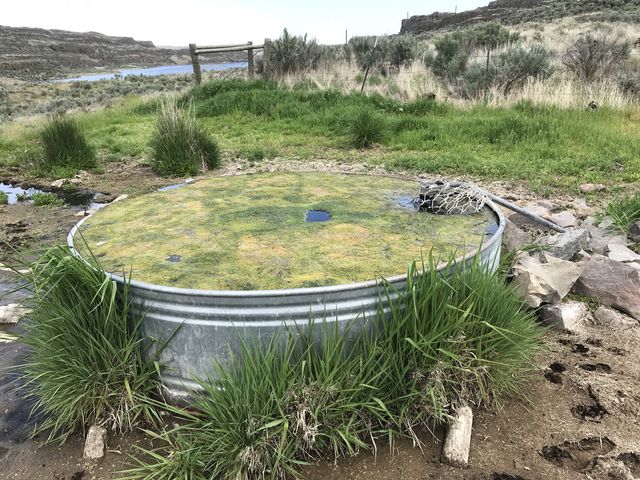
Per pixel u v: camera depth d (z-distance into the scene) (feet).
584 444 6.69
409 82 37.27
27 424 7.38
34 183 21.38
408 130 27.25
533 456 6.52
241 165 22.80
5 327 9.98
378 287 6.57
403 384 6.81
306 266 7.41
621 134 23.11
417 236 8.54
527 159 20.80
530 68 34.53
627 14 82.43
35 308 7.84
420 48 51.88
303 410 6.17
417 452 6.63
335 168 21.43
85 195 19.36
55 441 7.06
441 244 8.18
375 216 9.56
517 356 7.58
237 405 6.07
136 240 8.59
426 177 19.40
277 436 6.24
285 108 33.73
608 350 8.73
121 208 10.44
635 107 28.12
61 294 7.22
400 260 7.57
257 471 6.15
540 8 118.21
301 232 8.78
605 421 7.07
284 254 7.86
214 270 7.33
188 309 6.50
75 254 7.58
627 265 10.21
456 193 9.93
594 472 6.22
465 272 7.20
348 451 6.61
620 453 6.48
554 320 9.43
